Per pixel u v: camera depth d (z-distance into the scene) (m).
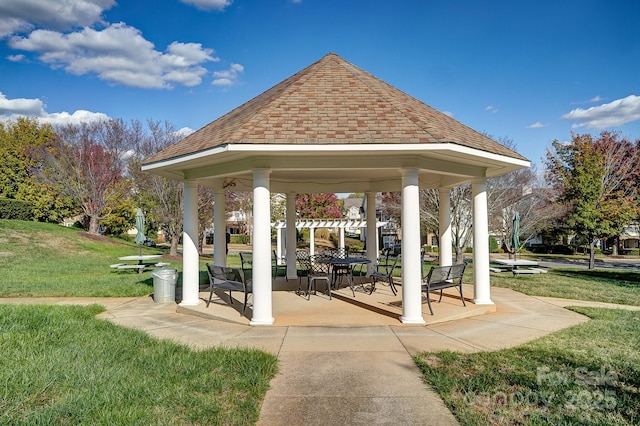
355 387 4.14
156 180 24.03
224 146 6.10
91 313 7.97
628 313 8.03
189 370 4.54
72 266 18.30
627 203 23.08
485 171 8.54
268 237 6.95
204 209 25.67
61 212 33.62
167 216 24.55
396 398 3.87
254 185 6.86
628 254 37.06
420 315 6.95
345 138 6.16
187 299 8.50
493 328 6.73
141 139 26.98
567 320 7.41
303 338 6.06
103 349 5.36
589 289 11.77
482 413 3.49
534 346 5.60
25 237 23.25
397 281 12.77
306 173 9.74
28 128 39.19
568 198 23.06
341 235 22.03
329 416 3.50
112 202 29.75
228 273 7.98
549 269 20.52
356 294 10.17
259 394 3.90
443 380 4.24
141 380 4.25
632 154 25.39
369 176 10.88
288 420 3.43
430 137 6.24
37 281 13.31
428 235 41.47
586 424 3.29
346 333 6.35
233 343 5.79
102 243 25.83
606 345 5.66
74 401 3.69
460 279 8.27
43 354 5.11
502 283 13.10
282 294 10.20
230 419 3.39
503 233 24.14
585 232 21.59
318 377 4.43
